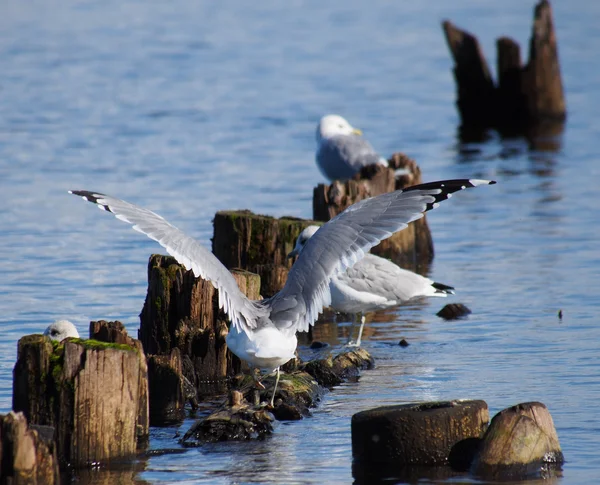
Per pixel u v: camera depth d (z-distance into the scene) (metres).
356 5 59.50
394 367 12.75
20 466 8.48
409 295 14.27
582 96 37.56
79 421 9.52
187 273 12.55
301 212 21.41
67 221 20.61
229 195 23.00
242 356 9.60
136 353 9.76
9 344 13.29
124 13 56.94
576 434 9.99
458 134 31.95
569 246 19.14
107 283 16.34
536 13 34.16
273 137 30.19
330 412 11.14
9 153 27.33
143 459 9.79
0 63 42.19
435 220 21.89
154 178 24.67
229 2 61.47
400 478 9.12
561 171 26.38
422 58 43.91
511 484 8.90
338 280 13.81
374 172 19.28
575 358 12.67
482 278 17.25
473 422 9.45
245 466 9.52
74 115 32.81
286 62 43.09
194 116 33.00
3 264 17.39
